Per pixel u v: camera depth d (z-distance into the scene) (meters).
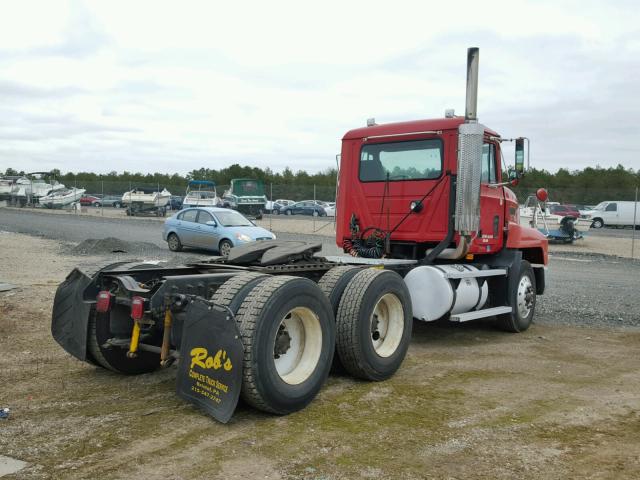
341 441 4.10
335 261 6.77
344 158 8.28
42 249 17.58
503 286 7.96
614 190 40.28
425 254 7.76
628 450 4.02
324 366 4.90
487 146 7.79
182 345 4.46
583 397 5.20
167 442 4.01
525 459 3.85
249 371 4.23
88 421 4.38
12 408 4.64
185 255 16.69
